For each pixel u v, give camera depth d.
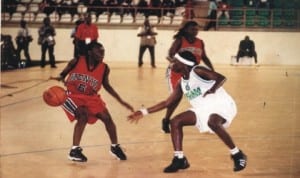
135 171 6.39
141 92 13.86
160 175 6.22
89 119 6.78
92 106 6.66
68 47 24.41
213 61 24.50
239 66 23.02
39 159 6.97
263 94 13.84
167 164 6.72
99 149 7.51
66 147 7.65
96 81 6.63
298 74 19.23
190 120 6.15
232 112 6.07
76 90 6.65
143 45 21.61
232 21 24.69
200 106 6.05
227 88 15.05
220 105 6.01
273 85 15.91
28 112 10.69
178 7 24.98
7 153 7.27
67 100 6.62
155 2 24.88
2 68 19.08
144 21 22.88
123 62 24.27
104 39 24.80
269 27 24.45
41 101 12.11
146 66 22.41
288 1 24.50
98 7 24.73
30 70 19.28
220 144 7.88
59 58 24.42
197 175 6.24
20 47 20.66
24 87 14.45
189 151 7.44
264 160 6.95
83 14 24.02
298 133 8.82
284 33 24.09
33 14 24.61
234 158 6.07
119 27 24.70
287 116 10.53
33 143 7.90
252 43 23.30
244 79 17.58
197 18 24.55
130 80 16.66
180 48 8.01
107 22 24.66
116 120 9.83
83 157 6.79
